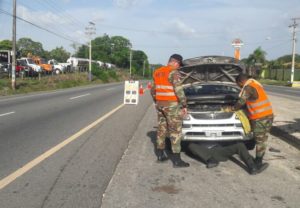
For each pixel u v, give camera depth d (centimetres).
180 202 526
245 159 685
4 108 1664
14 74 3086
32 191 563
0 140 928
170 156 793
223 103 806
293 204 522
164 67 707
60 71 6009
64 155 784
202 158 716
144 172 671
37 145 875
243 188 588
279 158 785
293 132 991
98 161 741
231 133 754
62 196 544
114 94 2828
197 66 866
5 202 519
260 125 679
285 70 7744
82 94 2781
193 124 754
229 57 893
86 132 1064
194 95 851
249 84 677
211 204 519
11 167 687
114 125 1209
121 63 15250
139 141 948
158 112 736
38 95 2611
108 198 538
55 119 1320
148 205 513
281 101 2023
